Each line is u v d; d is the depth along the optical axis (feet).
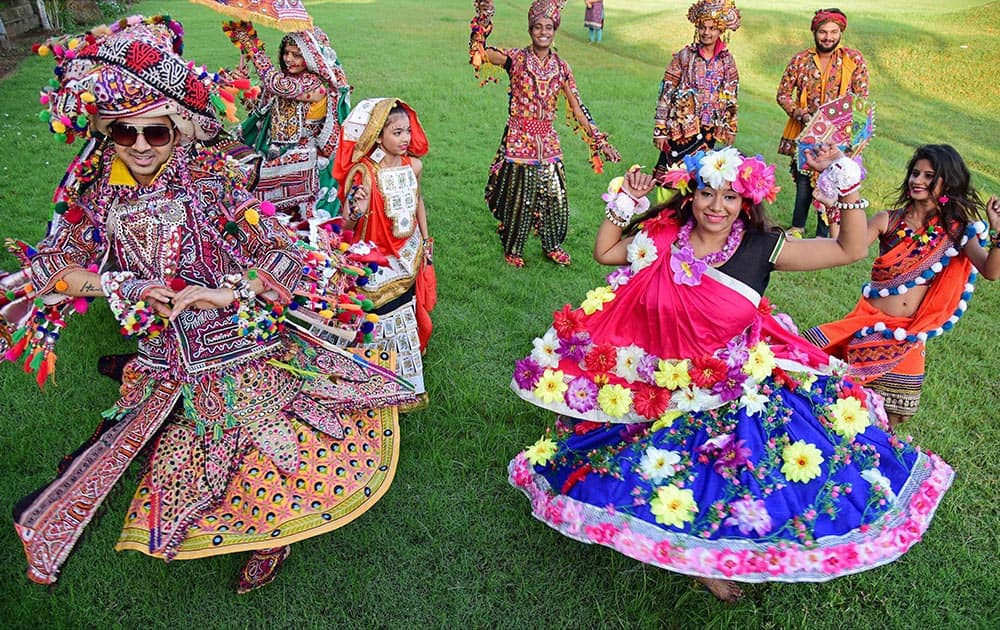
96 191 10.14
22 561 11.69
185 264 10.36
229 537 10.16
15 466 13.33
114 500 10.91
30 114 32.09
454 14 66.28
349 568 11.70
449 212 24.72
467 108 37.14
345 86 19.15
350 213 14.52
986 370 17.31
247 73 19.53
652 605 11.32
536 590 11.53
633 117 37.17
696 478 10.44
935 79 45.68
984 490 13.58
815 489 10.27
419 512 12.81
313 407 11.27
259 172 18.56
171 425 10.89
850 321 13.89
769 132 36.88
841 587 11.63
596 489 10.59
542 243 21.57
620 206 11.19
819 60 23.56
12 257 19.21
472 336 17.75
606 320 11.40
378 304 14.52
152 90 9.37
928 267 12.96
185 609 11.14
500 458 13.92
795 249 10.82
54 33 50.70
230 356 10.73
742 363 10.69
